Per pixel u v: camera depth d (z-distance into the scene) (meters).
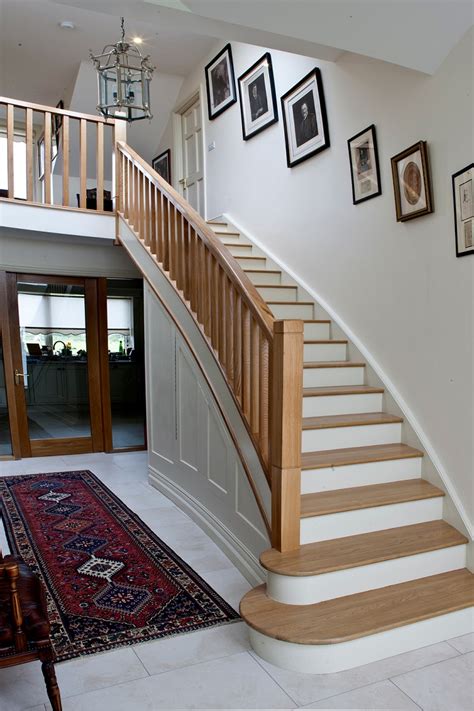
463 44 2.58
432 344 2.91
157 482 4.44
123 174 4.79
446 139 2.74
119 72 3.75
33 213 4.51
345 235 3.73
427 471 2.92
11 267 5.16
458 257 2.68
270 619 2.14
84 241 5.18
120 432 6.00
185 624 2.37
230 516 3.11
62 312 5.64
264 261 4.75
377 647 2.12
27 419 5.57
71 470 5.11
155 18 2.52
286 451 2.37
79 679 1.99
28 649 1.69
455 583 2.45
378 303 3.39
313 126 4.01
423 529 2.67
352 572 2.33
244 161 5.16
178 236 3.67
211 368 3.25
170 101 6.55
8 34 5.45
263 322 2.48
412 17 2.38
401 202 3.08
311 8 2.25
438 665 2.10
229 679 2.00
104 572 2.89
